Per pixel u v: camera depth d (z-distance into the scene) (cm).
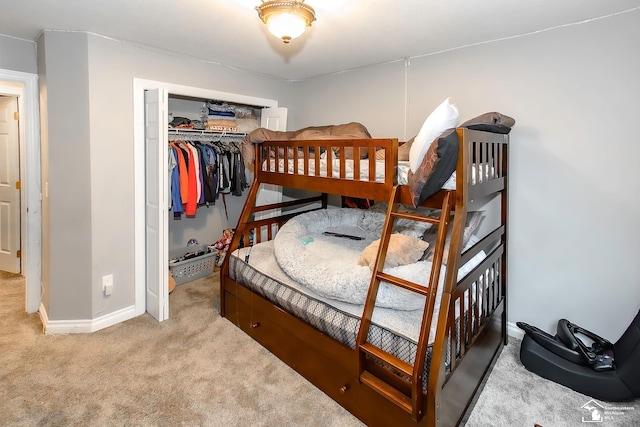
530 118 246
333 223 325
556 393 206
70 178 259
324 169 232
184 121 356
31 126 276
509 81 253
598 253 228
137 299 298
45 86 252
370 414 180
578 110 227
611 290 226
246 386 211
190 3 204
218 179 370
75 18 227
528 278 259
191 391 206
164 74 297
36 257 293
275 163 268
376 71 335
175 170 332
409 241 204
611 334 228
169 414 188
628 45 207
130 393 203
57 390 203
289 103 417
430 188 163
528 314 261
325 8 205
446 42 266
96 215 268
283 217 345
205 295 344
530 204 252
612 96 214
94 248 269
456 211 163
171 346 253
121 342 256
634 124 209
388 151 185
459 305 179
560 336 227
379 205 328
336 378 197
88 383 210
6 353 238
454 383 170
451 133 155
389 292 187
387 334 174
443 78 288
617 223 220
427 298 157
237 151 389
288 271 236
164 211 281
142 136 287
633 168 212
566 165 235
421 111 305
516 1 194
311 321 210
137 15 221
